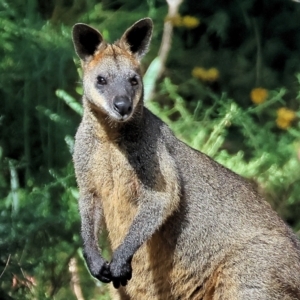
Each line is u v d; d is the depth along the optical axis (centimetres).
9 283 1376
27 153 1692
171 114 1973
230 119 1853
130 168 1249
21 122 1731
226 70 2252
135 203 1266
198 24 2166
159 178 1258
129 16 2045
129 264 1237
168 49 2094
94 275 1255
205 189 1299
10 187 1623
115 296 1345
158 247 1290
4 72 1741
